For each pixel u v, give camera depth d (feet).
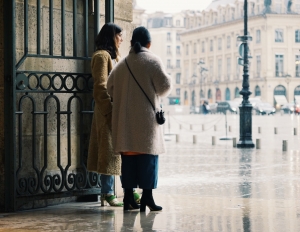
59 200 26.53
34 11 25.21
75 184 25.96
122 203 25.61
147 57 23.11
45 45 25.75
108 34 24.59
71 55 26.96
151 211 23.95
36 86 24.52
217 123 150.20
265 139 84.12
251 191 32.30
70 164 25.66
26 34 24.04
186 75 426.51
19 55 24.57
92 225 21.12
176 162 51.16
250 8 350.23
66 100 26.55
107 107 23.75
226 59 376.27
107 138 23.98
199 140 84.17
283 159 53.93
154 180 23.41
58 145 25.32
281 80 333.83
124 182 23.67
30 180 24.70
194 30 412.36
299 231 19.92
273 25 334.44
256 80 339.16
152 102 22.99
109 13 26.71
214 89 386.93
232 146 71.82
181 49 468.75
